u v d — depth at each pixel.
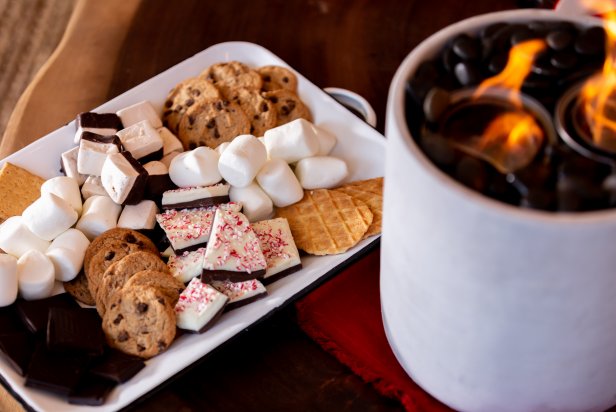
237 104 0.99
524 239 0.68
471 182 0.70
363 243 0.91
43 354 0.83
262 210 0.93
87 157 0.94
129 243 0.91
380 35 1.04
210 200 0.93
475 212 0.68
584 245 0.68
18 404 0.86
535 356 0.74
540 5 1.02
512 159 0.71
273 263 0.89
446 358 0.77
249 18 1.06
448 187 0.69
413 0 1.06
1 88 1.19
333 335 0.87
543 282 0.70
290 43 1.04
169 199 0.93
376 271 0.90
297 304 0.88
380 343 0.86
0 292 0.86
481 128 0.72
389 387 0.83
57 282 0.90
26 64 1.21
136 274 0.88
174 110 1.00
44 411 0.81
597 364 0.75
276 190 0.94
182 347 0.85
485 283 0.71
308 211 0.94
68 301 0.89
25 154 0.96
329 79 1.02
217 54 1.02
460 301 0.73
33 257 0.89
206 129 0.98
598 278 0.70
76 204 0.93
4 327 0.86
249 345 0.87
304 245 0.91
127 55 1.04
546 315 0.71
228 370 0.85
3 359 0.84
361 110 1.00
